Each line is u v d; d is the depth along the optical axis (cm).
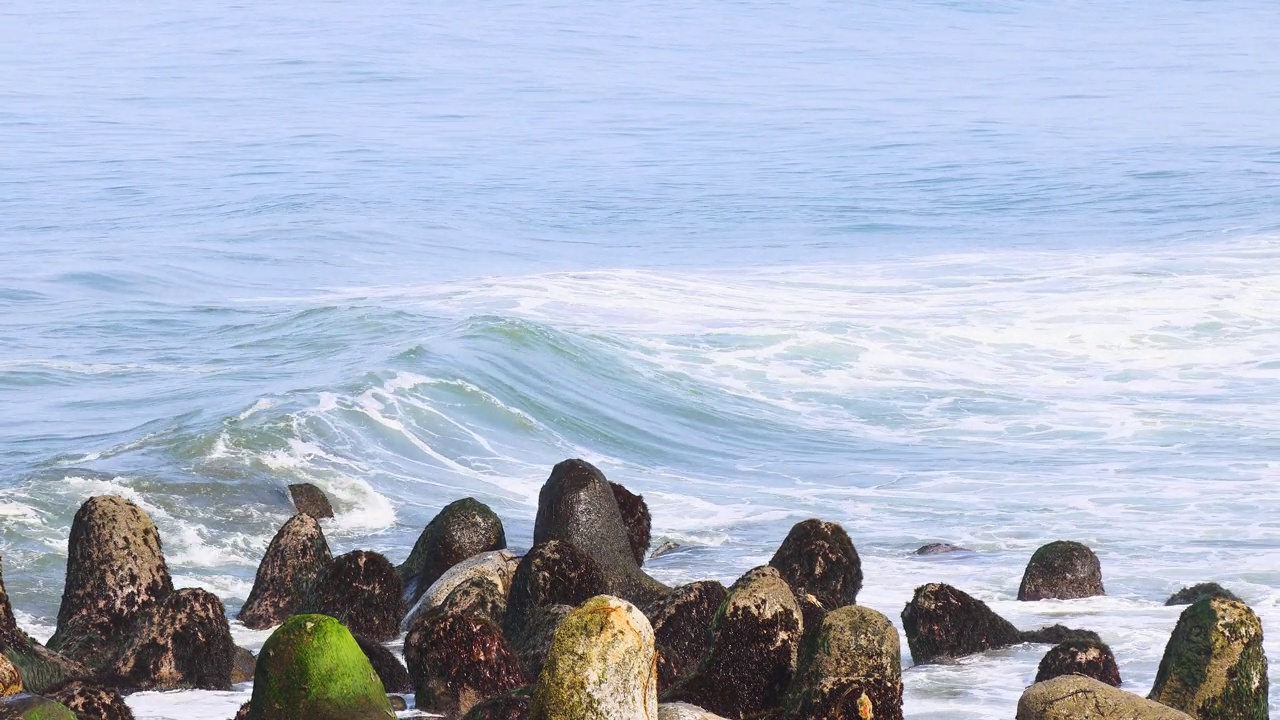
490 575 2928
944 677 2467
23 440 4716
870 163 13838
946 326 7119
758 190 12356
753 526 4209
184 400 5288
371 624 2814
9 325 6838
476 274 8662
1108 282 8131
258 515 4134
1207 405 5847
